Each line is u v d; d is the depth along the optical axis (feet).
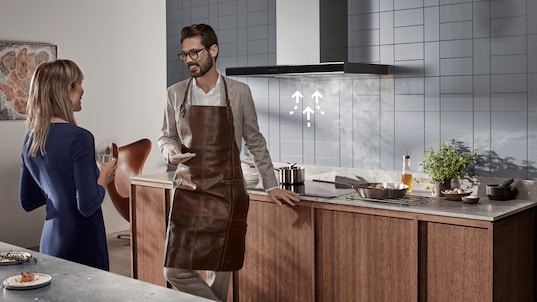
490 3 12.17
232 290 13.46
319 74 13.16
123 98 22.93
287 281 12.62
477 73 12.41
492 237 10.00
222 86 11.19
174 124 11.70
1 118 19.67
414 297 10.92
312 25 13.57
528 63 11.78
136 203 15.10
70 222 9.09
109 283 6.58
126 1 22.88
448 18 12.74
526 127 11.86
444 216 10.48
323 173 14.78
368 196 11.76
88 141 8.90
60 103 8.95
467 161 12.17
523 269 11.27
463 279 10.41
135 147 21.77
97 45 22.07
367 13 13.85
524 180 11.91
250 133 11.69
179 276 11.53
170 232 11.48
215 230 11.20
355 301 11.71
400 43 13.42
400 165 13.57
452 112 12.78
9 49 19.69
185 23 17.72
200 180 11.21
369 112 13.98
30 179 9.65
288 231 12.50
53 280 6.70
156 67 23.95
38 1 20.42
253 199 12.98
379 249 11.31
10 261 7.29
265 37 15.81
